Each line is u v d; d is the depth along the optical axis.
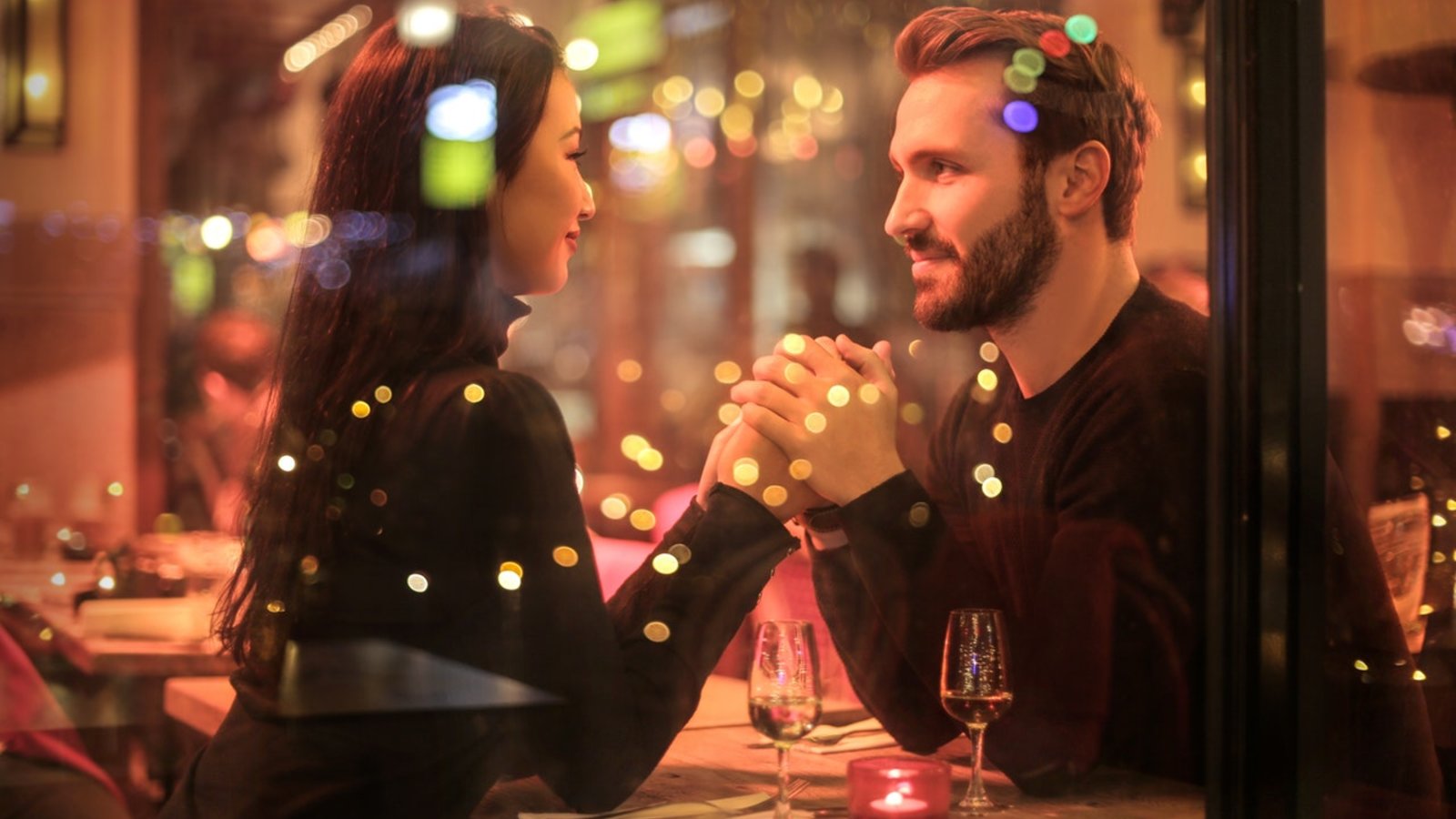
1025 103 1.28
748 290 3.74
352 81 1.14
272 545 1.08
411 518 1.04
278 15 2.05
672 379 3.97
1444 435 1.27
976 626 1.13
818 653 1.07
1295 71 1.09
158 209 1.92
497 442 1.05
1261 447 1.08
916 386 1.52
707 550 1.11
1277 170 1.09
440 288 1.10
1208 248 1.10
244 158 2.04
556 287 1.20
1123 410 1.22
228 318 1.85
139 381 1.82
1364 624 1.16
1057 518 1.26
